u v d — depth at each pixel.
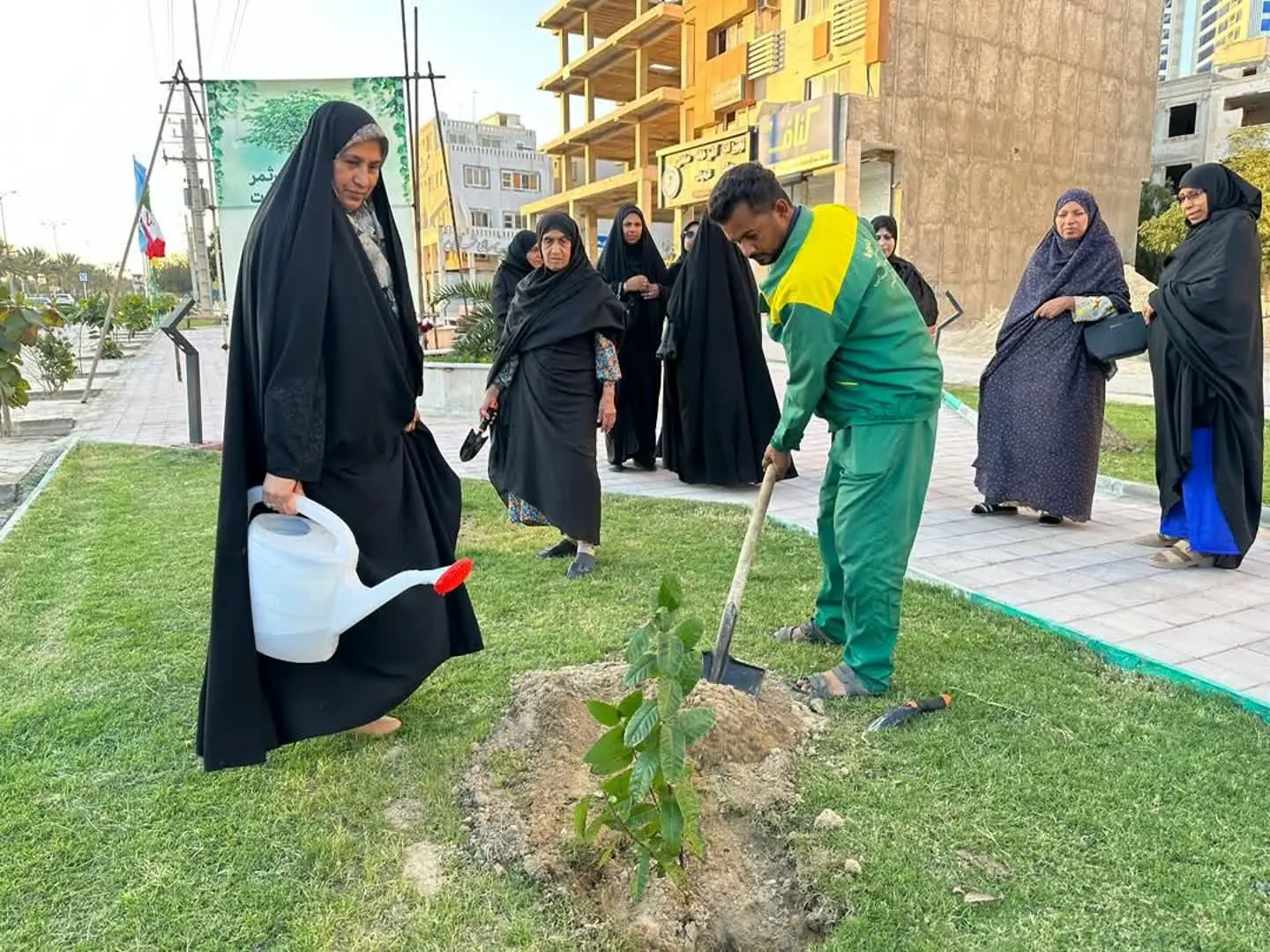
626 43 30.81
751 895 2.06
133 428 9.60
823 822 2.24
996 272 24.84
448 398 10.04
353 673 2.54
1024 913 1.94
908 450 2.79
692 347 6.00
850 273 2.67
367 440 2.47
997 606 3.75
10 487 6.50
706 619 3.65
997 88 23.81
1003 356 5.16
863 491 2.81
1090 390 4.93
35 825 2.28
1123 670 3.13
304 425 2.28
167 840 2.22
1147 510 5.58
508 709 2.80
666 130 33.09
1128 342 4.61
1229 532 4.18
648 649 1.87
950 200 23.55
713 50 27.91
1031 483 5.05
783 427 2.88
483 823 2.26
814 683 3.01
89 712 2.86
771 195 2.66
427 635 2.67
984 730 2.72
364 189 2.44
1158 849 2.14
